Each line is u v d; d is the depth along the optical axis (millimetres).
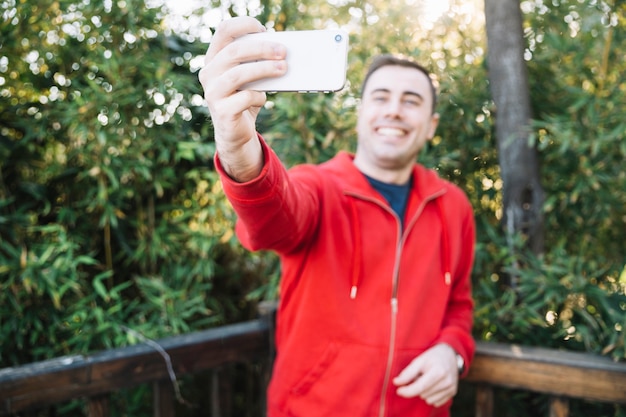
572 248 1754
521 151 1553
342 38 687
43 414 1617
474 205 1812
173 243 1677
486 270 1652
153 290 1650
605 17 1550
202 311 1612
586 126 1497
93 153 1500
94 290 1597
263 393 1566
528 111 1564
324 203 1154
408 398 1175
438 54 1789
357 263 1149
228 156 730
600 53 1606
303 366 1166
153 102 1567
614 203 1607
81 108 1444
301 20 1774
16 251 1385
